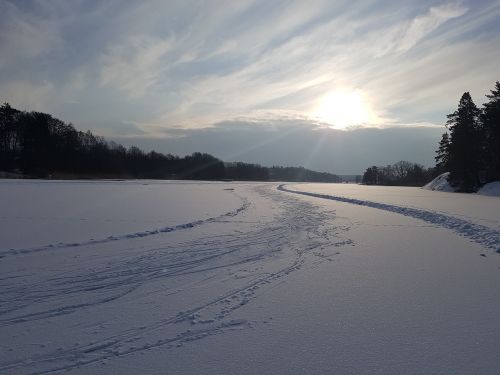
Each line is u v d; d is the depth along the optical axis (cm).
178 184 5541
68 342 512
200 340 521
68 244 1088
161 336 532
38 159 8294
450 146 4597
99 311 617
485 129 4331
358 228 1473
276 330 554
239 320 588
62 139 9300
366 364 462
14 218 1585
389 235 1320
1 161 8094
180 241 1165
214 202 2488
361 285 758
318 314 612
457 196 3394
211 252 1029
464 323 580
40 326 561
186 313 612
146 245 1099
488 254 1030
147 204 2233
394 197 3169
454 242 1196
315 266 899
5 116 8681
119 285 746
